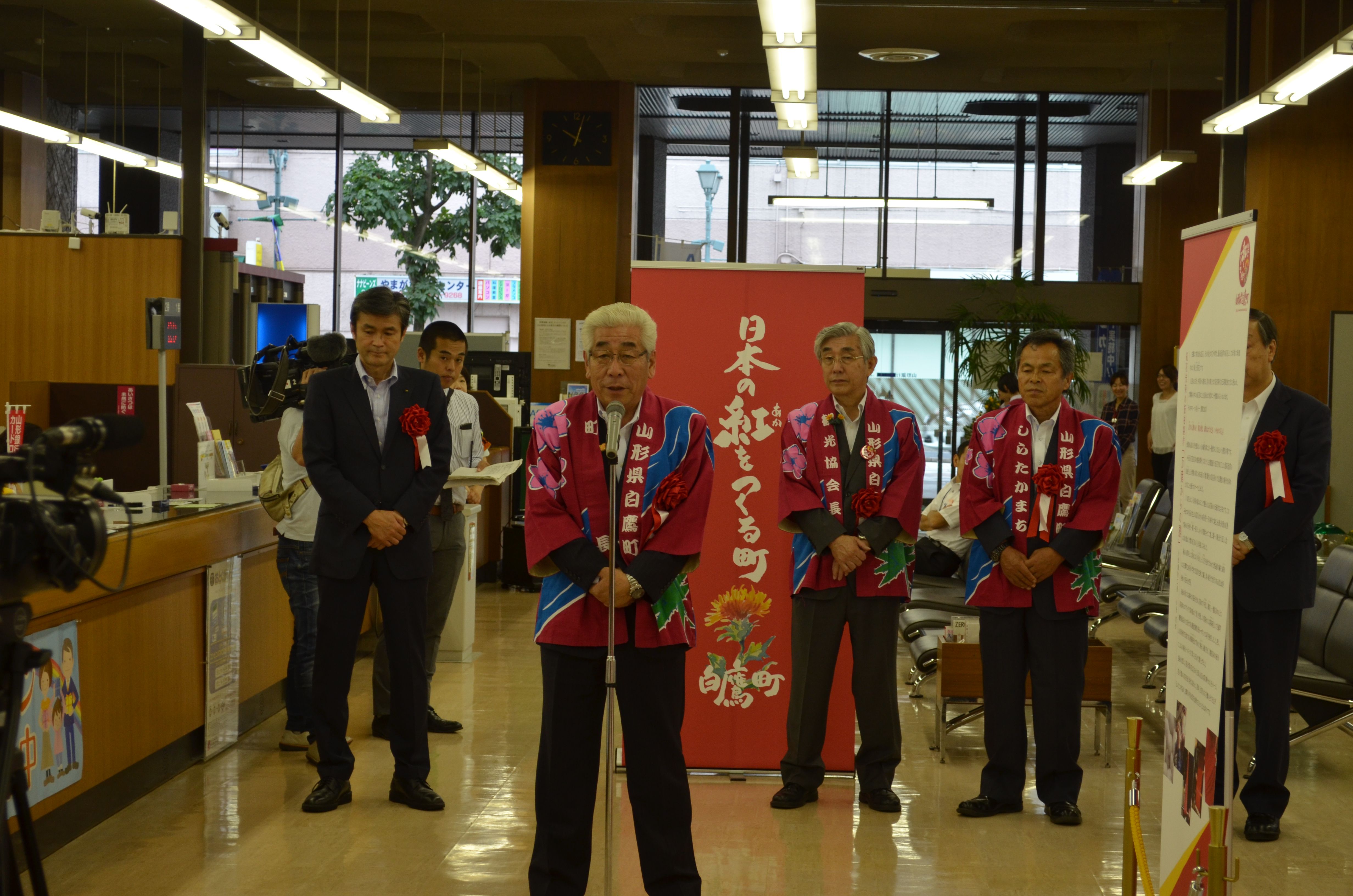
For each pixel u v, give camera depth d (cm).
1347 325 923
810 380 409
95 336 910
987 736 384
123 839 347
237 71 1173
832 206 1267
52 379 911
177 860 330
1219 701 239
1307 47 896
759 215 1277
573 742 274
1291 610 348
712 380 409
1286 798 362
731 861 339
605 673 275
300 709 439
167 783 400
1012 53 1088
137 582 367
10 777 190
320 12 1005
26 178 1201
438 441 381
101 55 1146
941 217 1267
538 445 279
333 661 369
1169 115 1220
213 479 466
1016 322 1205
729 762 417
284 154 1337
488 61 1150
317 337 424
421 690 379
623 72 1184
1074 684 370
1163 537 643
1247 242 235
